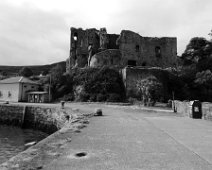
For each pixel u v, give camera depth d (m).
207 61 52.81
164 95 38.84
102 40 59.28
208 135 8.75
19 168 4.67
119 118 15.45
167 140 7.74
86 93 42.69
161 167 4.85
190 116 16.20
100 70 45.47
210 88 42.56
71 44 61.72
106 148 6.53
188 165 5.00
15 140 20.94
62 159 5.39
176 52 59.28
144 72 42.31
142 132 9.41
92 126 11.20
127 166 4.91
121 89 42.94
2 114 34.78
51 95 46.59
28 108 32.25
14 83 48.50
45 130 28.27
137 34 56.72
